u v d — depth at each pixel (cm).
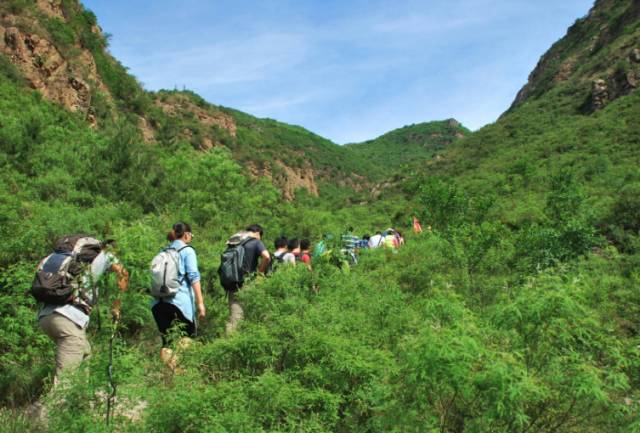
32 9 3494
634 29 6300
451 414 267
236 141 8744
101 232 718
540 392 231
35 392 381
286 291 445
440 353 230
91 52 4350
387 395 274
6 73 2794
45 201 1007
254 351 340
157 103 8125
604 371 254
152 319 523
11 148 1302
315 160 15012
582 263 803
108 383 266
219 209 1196
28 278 447
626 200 1299
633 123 3425
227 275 518
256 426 268
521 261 769
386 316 460
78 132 2064
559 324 263
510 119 6284
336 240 650
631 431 242
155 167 1432
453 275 729
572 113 5406
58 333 354
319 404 310
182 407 257
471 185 2973
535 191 2302
